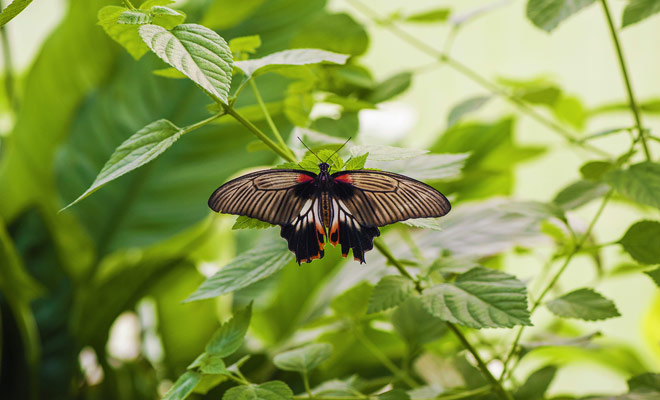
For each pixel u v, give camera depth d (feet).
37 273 5.97
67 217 6.01
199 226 6.31
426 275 4.53
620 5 8.74
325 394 4.63
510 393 4.82
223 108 4.34
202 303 6.16
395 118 6.85
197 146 6.15
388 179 4.32
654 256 4.60
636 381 4.68
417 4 9.09
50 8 9.02
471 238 5.02
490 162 6.16
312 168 4.29
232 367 4.48
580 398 4.72
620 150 9.10
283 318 6.24
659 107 5.41
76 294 6.00
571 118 5.77
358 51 5.16
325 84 5.13
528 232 4.99
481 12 5.15
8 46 6.74
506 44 9.22
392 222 4.32
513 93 5.34
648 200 4.49
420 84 9.40
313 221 4.38
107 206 6.05
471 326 4.31
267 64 4.33
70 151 6.15
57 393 5.74
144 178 6.11
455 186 5.60
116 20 4.27
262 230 7.09
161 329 6.25
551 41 9.09
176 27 4.15
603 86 9.02
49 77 6.11
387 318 5.21
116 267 6.30
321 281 6.22
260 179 4.34
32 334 5.38
